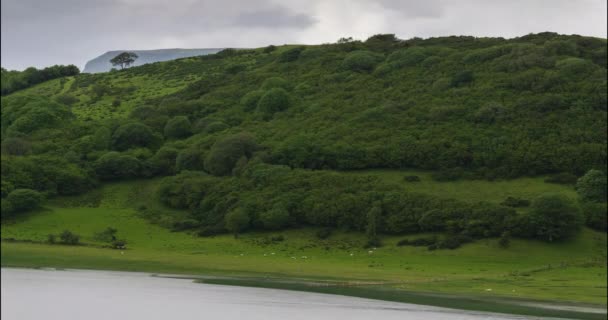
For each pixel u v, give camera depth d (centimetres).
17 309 6425
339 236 12556
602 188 13088
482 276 9088
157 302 6762
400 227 12306
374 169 15200
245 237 12825
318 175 14462
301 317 6025
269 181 14438
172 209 14725
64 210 14550
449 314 6141
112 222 13825
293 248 11975
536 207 11794
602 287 8200
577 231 11925
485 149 15050
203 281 8250
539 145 15000
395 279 8619
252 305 6594
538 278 8975
